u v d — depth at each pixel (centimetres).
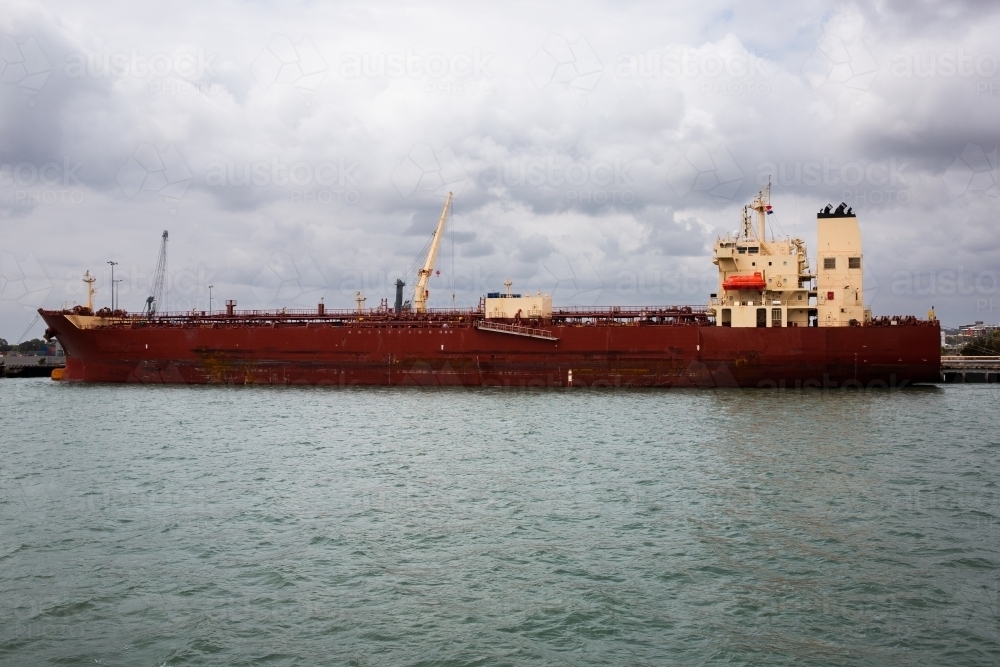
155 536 3102
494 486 3875
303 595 2505
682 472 4153
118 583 2617
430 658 2111
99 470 4397
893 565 2734
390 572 2691
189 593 2530
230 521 3297
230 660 2109
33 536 3120
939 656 2112
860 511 3384
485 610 2391
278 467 4400
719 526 3173
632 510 3409
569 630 2262
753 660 2097
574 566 2734
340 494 3741
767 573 2666
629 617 2341
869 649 2153
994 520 3253
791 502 3531
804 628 2270
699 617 2341
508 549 2908
